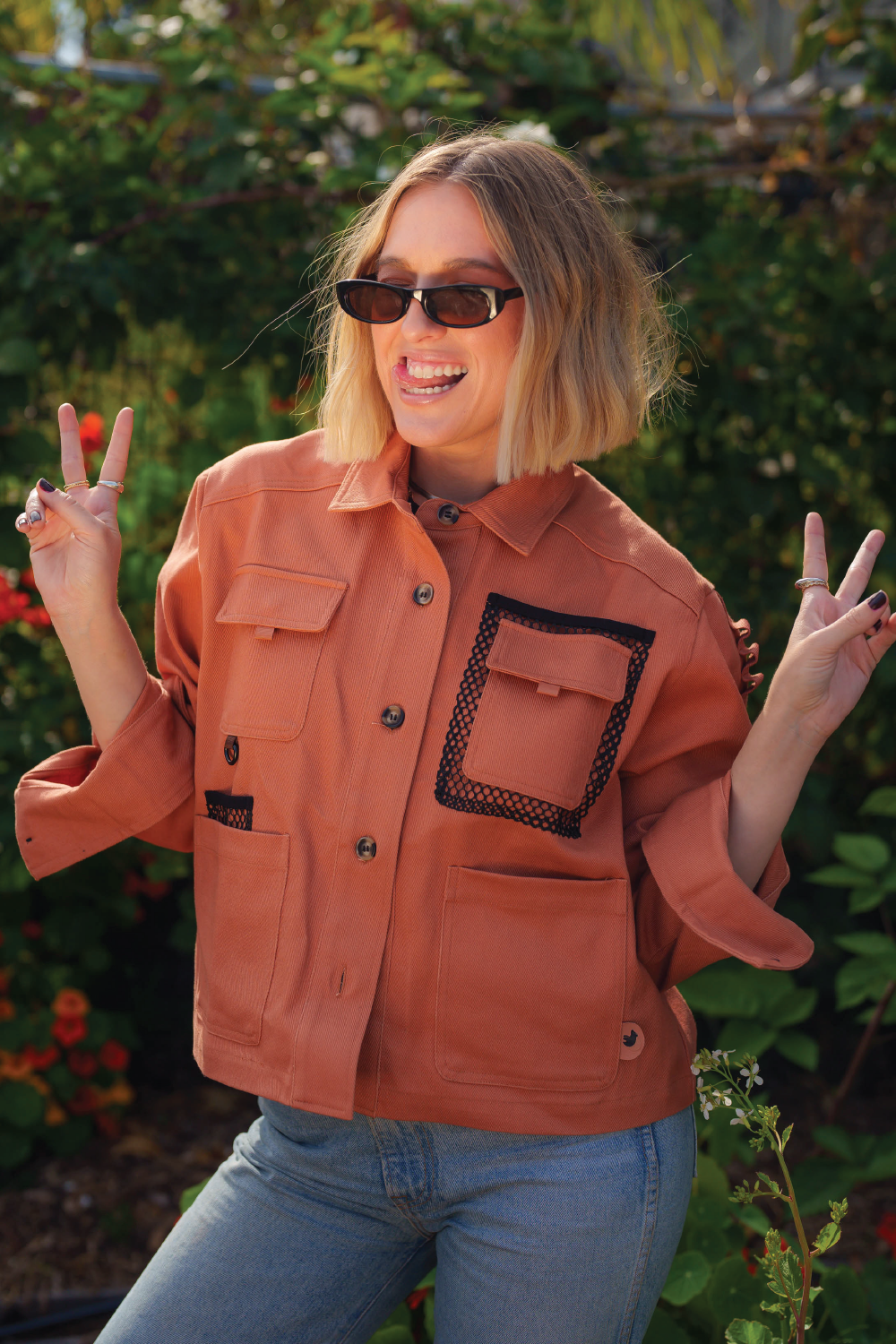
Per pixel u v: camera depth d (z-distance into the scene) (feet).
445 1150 4.34
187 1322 4.43
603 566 4.48
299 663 4.39
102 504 4.74
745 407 10.31
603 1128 4.30
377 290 4.30
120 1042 10.09
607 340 4.47
